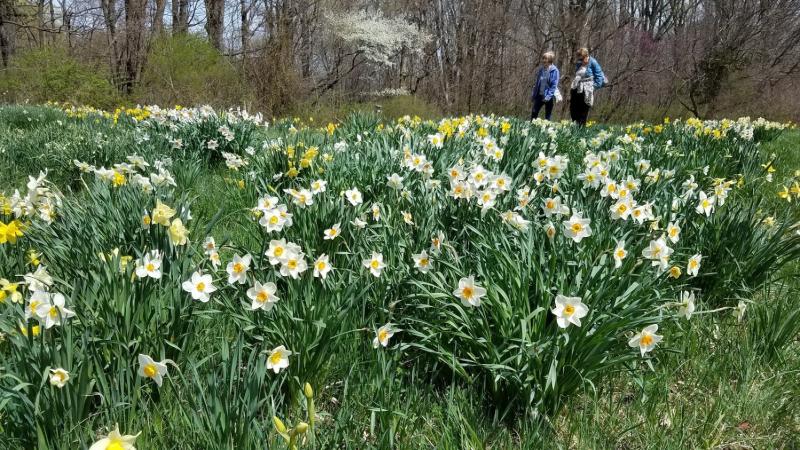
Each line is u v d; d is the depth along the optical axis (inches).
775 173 241.8
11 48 847.7
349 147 181.0
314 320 82.3
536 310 80.7
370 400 79.7
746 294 118.0
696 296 118.6
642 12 1127.0
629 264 94.4
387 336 83.8
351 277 96.7
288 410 79.4
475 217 119.6
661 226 124.1
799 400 85.9
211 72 619.2
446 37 1071.0
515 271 88.8
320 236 114.3
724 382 89.7
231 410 62.2
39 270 80.6
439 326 88.8
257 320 85.7
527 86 997.8
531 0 1005.2
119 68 728.3
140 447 63.8
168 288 83.6
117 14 753.0
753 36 921.5
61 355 67.4
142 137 236.2
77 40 830.5
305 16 799.1
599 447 75.6
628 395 90.0
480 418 80.7
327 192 132.8
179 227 88.7
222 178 206.4
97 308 78.8
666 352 95.3
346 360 87.5
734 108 864.9
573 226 95.7
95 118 318.0
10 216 106.9
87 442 66.4
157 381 67.3
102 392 71.2
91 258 95.7
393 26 971.9
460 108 983.0
